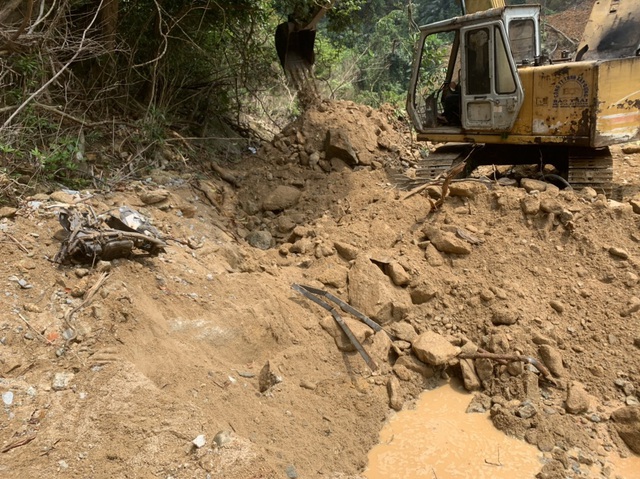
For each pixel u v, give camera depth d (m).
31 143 5.95
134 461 3.09
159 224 5.78
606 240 5.56
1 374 3.37
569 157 6.83
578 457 4.02
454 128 7.21
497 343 4.93
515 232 5.84
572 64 6.21
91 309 3.96
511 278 5.47
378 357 4.90
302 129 8.47
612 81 6.11
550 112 6.43
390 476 3.90
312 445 3.92
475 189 6.30
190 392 3.80
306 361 4.72
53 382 3.43
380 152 8.39
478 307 5.30
